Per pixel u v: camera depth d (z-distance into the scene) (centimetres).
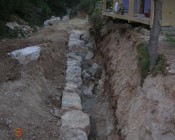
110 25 1998
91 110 1342
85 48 2033
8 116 1005
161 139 838
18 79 1267
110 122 1197
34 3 3872
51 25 3167
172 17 1374
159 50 1100
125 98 1146
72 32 2492
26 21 2894
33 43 1869
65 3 5588
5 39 2086
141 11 1669
